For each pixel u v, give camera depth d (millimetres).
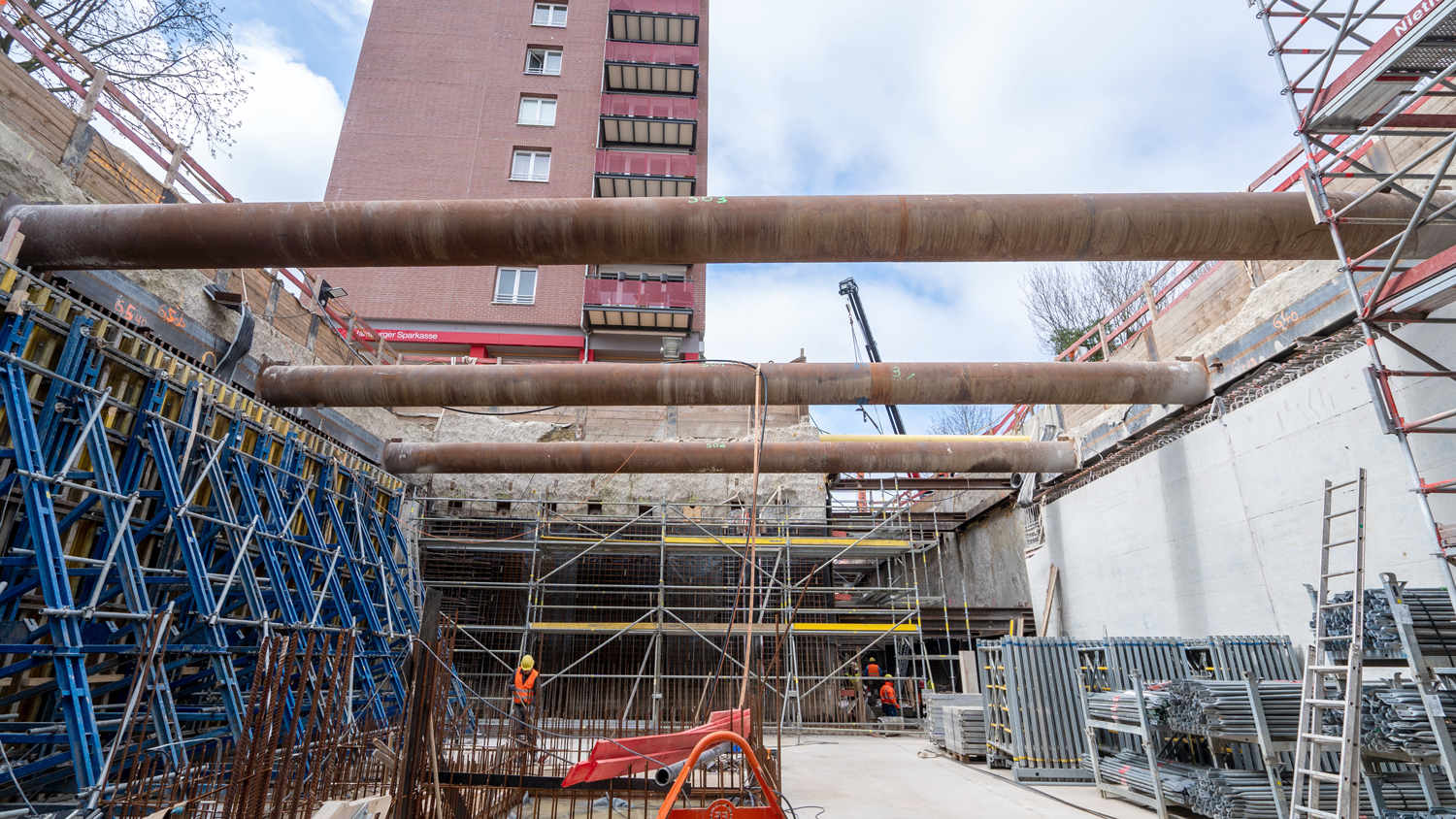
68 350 7754
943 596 17672
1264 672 9195
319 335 14617
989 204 8094
